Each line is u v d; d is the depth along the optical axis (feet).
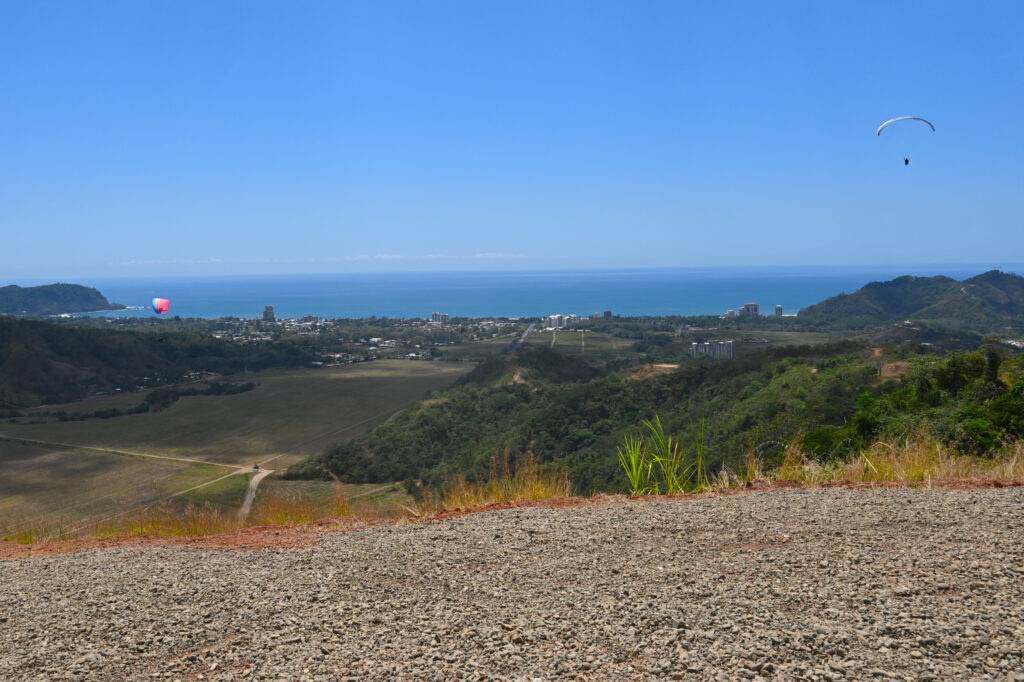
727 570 12.00
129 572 14.39
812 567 11.86
